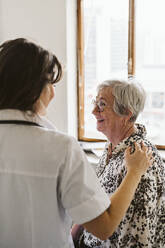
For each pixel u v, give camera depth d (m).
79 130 2.27
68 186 0.67
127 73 2.04
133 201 1.00
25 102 0.67
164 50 1.91
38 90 0.67
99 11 2.06
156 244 1.12
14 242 0.73
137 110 1.11
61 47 2.02
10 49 0.66
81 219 0.68
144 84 2.01
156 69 1.96
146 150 0.94
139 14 1.93
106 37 2.08
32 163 0.67
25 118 0.69
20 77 0.65
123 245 1.03
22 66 0.65
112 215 0.73
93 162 1.92
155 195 1.02
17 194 0.69
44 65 0.66
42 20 2.02
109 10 2.03
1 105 0.68
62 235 0.74
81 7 2.09
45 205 0.69
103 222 0.70
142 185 1.00
